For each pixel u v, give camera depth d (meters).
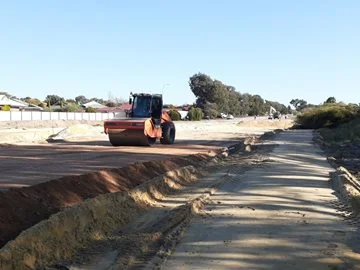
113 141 26.48
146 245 8.70
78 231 8.70
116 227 9.94
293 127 76.06
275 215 11.32
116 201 10.93
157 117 28.19
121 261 7.72
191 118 101.62
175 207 12.23
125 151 22.73
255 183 16.30
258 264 7.70
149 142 27.28
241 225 10.34
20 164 15.45
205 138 39.91
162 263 7.76
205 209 12.05
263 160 24.00
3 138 31.78
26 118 70.56
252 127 77.06
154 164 16.75
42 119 72.81
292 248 8.62
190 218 10.93
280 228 10.08
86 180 11.70
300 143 38.50
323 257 8.08
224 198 13.58
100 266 7.46
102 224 9.59
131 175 14.31
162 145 29.03
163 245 8.75
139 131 25.75
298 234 9.59
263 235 9.52
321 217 11.19
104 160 17.44
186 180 16.75
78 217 8.91
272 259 7.97
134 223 10.47
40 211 8.84
